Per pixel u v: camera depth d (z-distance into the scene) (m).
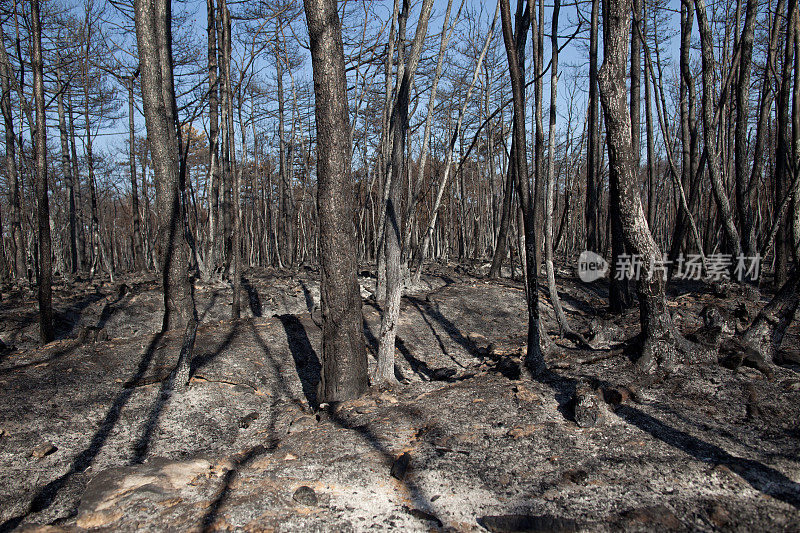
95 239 18.58
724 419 3.76
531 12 5.43
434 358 7.48
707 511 2.75
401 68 6.83
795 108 6.46
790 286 4.85
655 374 4.54
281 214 22.75
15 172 13.08
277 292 11.05
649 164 11.92
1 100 11.10
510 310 9.84
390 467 3.49
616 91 4.18
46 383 5.45
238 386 5.79
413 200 6.89
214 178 12.05
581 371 4.79
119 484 3.35
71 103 17.64
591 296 11.41
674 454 3.36
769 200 12.11
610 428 3.76
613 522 2.71
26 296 10.65
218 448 4.55
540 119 5.48
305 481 3.34
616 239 8.66
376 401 4.98
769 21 10.20
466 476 3.30
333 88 4.91
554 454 3.49
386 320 5.73
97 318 9.07
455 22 6.37
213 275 12.08
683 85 10.65
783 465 3.12
